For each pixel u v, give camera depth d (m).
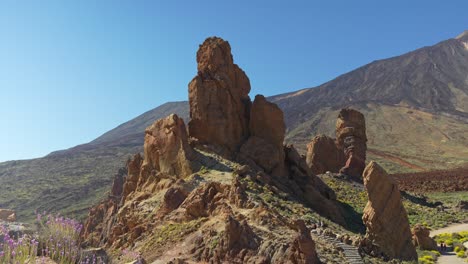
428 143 187.25
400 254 28.20
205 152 36.25
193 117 38.72
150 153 36.50
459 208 57.62
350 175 58.97
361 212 42.44
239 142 39.28
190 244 21.77
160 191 32.69
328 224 29.17
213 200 25.86
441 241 39.59
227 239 19.31
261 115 39.94
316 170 60.19
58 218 9.10
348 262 21.22
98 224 48.62
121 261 10.24
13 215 14.59
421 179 98.06
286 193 33.22
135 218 30.06
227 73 41.03
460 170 111.81
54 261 8.02
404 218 29.09
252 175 32.50
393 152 169.38
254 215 22.47
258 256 18.20
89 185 117.25
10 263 7.23
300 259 17.06
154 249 23.12
